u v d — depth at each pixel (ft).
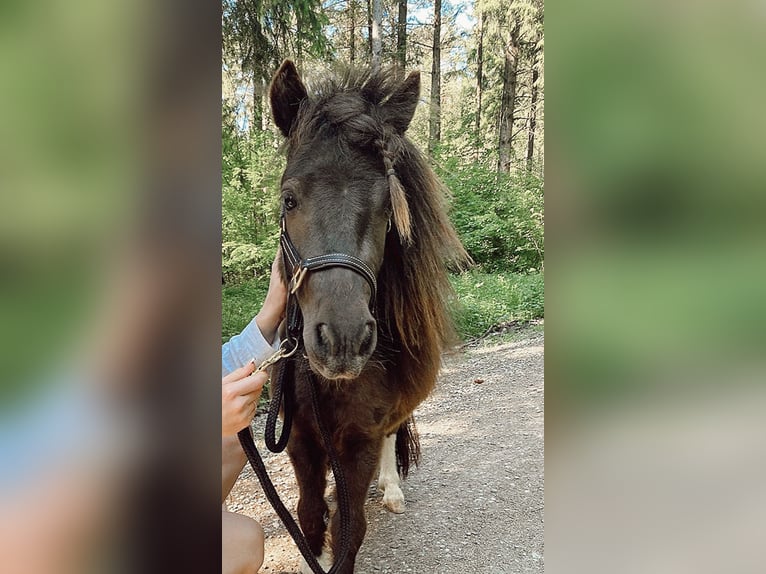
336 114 5.61
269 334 6.30
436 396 14.97
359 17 29.04
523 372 16.51
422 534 8.33
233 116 18.54
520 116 38.55
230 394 4.74
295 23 17.93
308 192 5.39
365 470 6.27
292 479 9.87
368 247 5.35
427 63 37.99
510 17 32.63
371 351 5.05
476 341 20.17
